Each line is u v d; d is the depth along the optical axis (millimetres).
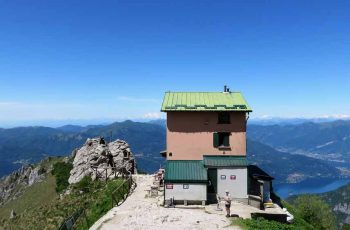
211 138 48906
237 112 48719
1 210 102312
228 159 48000
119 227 34375
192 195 44125
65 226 37906
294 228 37156
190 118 49156
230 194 46500
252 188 49344
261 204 44812
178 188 44250
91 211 48094
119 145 84438
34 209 75750
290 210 57938
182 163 47938
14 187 144375
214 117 48969
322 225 60062
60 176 98875
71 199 65625
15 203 100812
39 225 60844
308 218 60281
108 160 79000
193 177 44594
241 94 53312
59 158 135500
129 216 38000
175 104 50000
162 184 53312
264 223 36906
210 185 46562
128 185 54375
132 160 82688
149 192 50156
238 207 43750
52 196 87750
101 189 63156
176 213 39344
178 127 49219
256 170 54000
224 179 46656
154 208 42062
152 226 34469
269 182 47250
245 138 48750
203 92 54031
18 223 69312
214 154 48812
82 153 88688
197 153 49000
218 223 35969
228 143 48844
